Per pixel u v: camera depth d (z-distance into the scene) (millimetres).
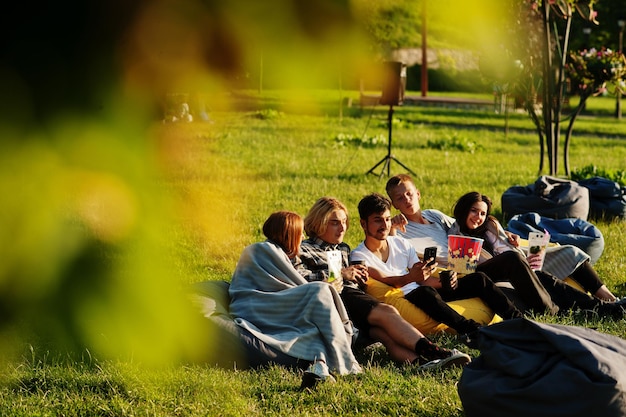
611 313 6879
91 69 817
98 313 833
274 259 5922
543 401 4094
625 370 4129
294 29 834
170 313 886
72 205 816
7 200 794
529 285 6738
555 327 4328
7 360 807
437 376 5262
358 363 5535
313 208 6551
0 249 794
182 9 825
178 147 864
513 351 4266
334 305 5617
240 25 830
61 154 812
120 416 4348
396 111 30031
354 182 14062
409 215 7629
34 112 804
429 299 6172
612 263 8922
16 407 4383
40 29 804
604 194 11508
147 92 832
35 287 805
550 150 15023
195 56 831
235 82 846
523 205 10969
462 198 7402
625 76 14844
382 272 6586
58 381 4625
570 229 8719
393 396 4824
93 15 814
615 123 32906
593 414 4043
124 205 836
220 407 4504
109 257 835
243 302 5727
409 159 18156
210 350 944
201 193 906
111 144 827
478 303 6496
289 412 4586
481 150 21219
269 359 5297
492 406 4230
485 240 7391
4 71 797
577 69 14898
